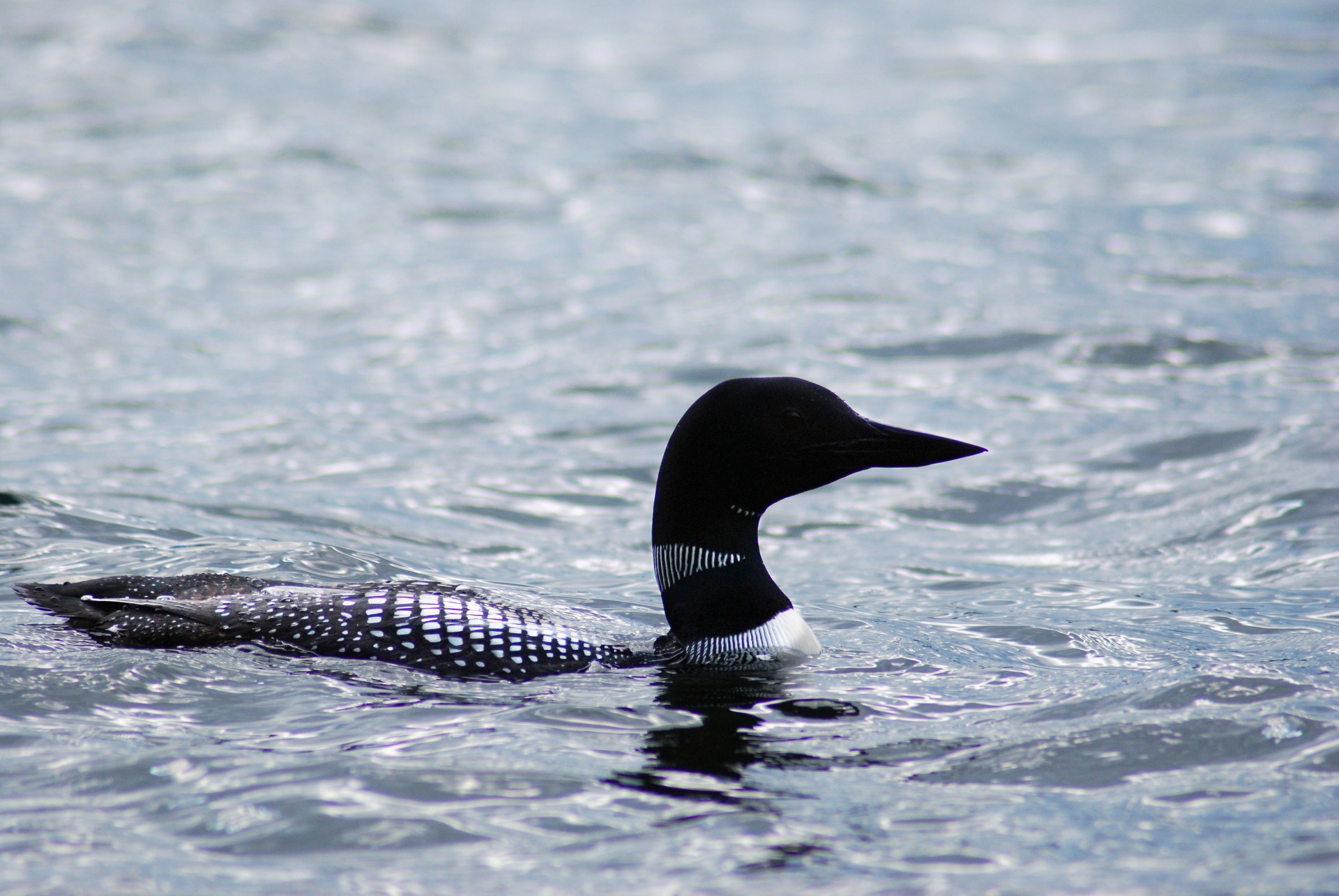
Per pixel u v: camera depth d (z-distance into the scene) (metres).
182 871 4.77
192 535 9.76
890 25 52.03
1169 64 41.69
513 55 41.66
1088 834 5.07
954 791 5.50
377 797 5.37
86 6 39.88
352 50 39.06
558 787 5.50
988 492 11.50
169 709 6.35
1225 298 17.73
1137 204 24.33
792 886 4.67
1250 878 4.65
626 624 8.31
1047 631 7.97
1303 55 42.56
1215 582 9.07
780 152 28.72
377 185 25.14
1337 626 7.91
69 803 5.33
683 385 14.71
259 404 13.95
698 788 5.52
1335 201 24.38
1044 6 57.75
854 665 7.34
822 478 7.56
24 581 8.46
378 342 16.50
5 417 13.20
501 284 19.28
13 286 17.98
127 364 15.32
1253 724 6.08
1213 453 11.97
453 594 7.59
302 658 7.03
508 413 13.79
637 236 22.11
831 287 18.66
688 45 46.22
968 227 22.48
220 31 38.50
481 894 4.62
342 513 10.66
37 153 25.84
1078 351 15.44
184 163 25.75
